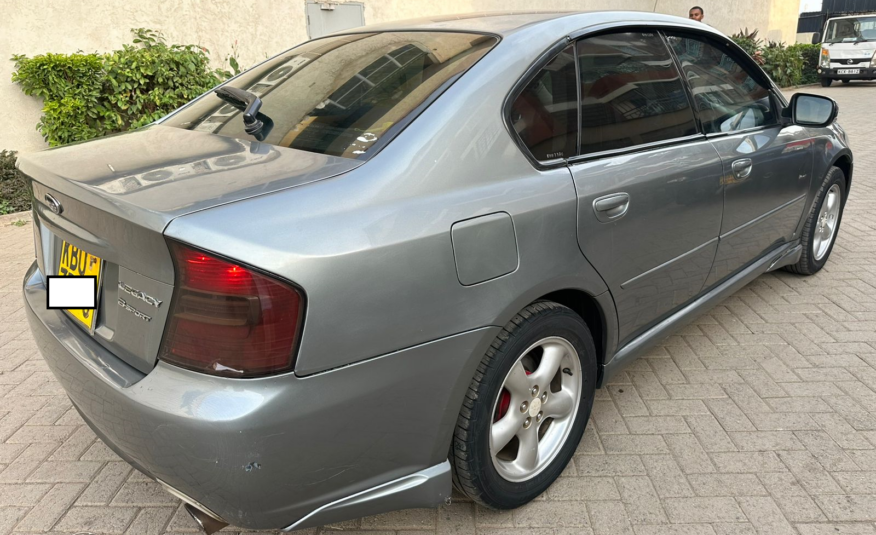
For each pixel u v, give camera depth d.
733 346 3.31
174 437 1.48
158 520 2.20
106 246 1.64
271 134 2.01
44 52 6.36
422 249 1.63
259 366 1.46
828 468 2.36
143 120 6.61
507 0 10.58
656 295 2.58
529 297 1.92
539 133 2.05
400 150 1.74
